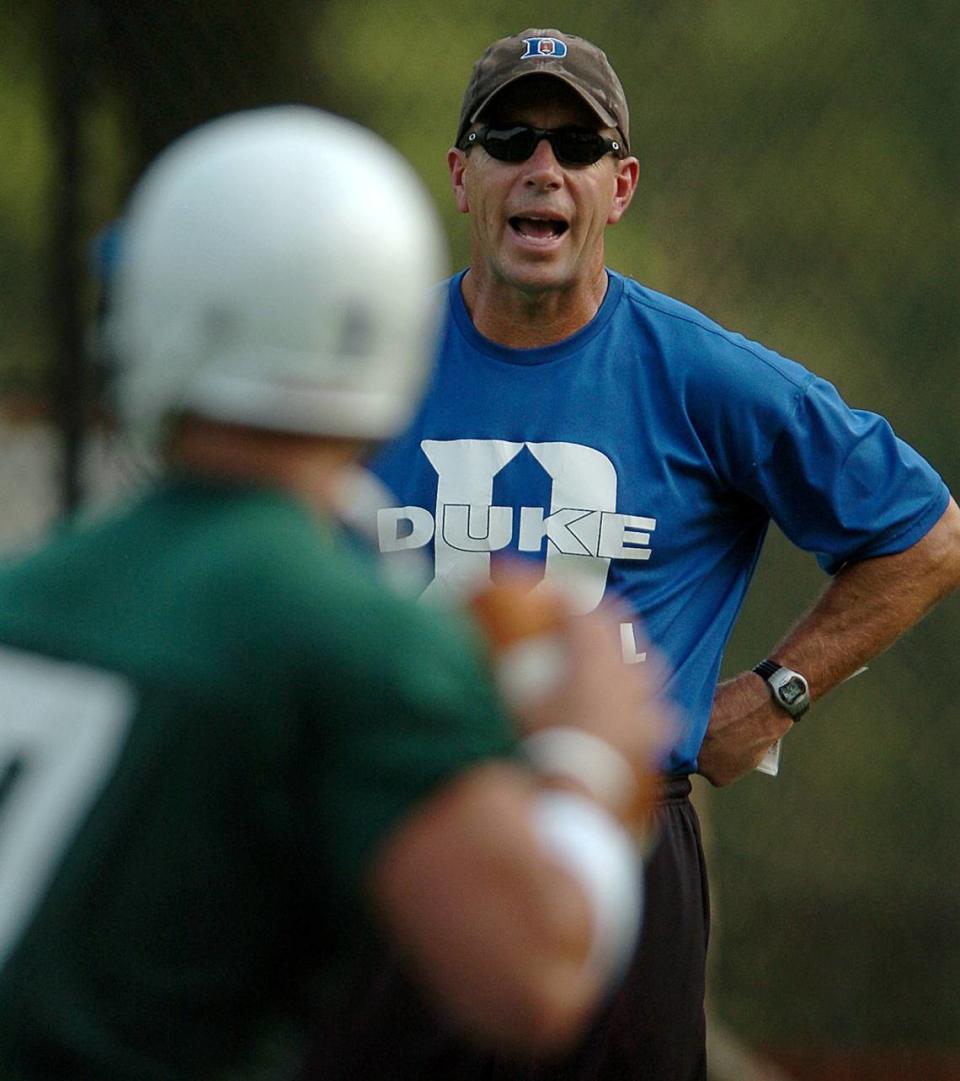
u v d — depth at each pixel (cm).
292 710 581
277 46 2164
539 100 1277
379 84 2336
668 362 1295
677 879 1291
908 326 2314
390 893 568
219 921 589
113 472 1950
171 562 615
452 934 559
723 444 1300
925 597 1367
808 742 2278
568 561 1280
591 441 1284
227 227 618
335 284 620
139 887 585
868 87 2323
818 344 2305
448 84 2348
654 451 1289
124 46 2084
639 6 2288
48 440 1959
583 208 1273
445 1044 1223
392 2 2347
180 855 585
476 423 1288
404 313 640
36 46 2178
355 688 578
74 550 638
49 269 1989
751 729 1356
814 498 1323
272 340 618
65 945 586
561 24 2303
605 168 1284
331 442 637
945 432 2316
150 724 589
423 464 1287
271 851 588
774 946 2245
